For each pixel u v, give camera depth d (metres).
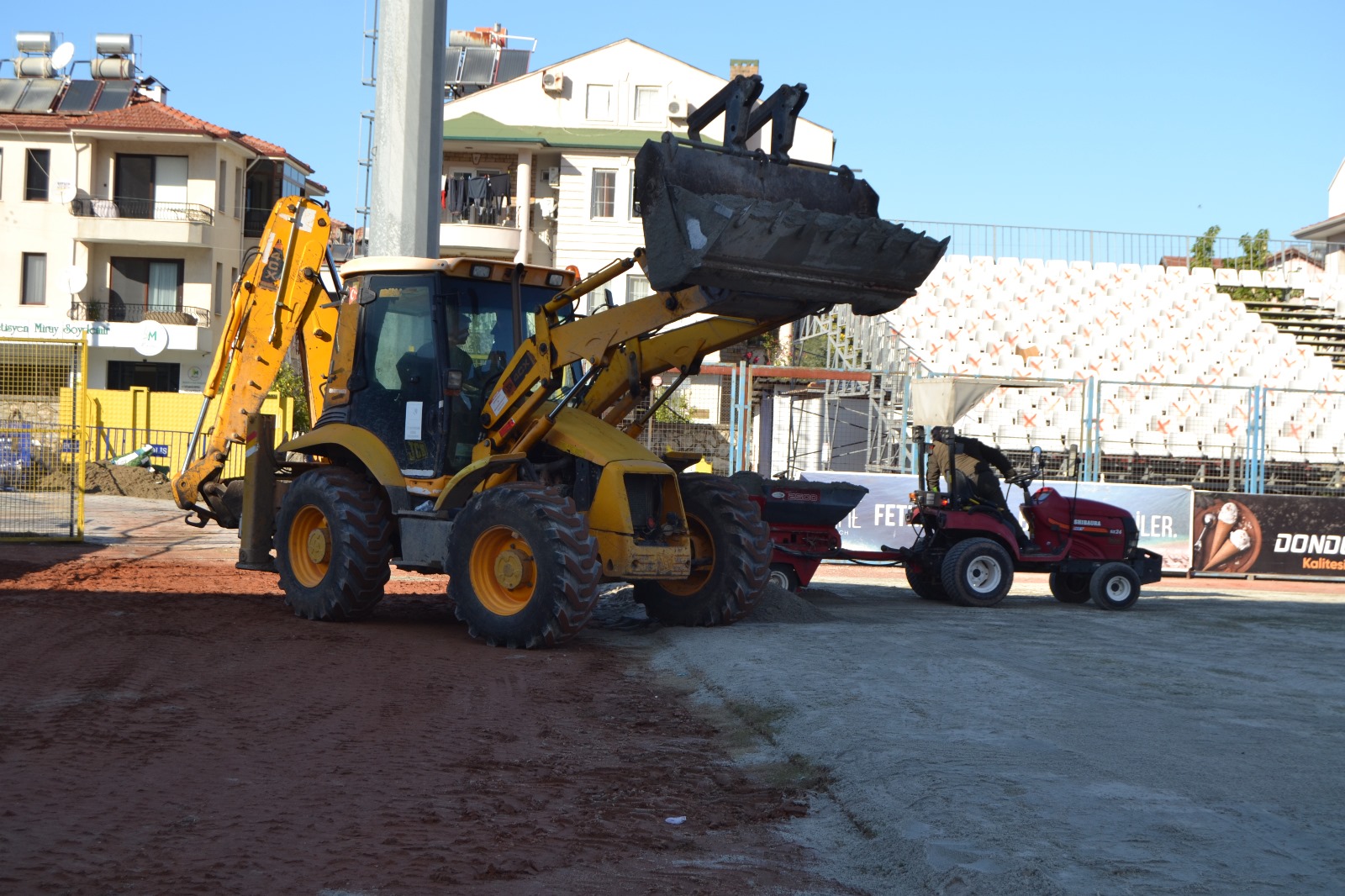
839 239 8.22
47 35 44.12
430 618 11.02
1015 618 12.65
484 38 49.22
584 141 39.06
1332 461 25.50
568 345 9.51
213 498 12.34
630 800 5.19
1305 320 32.78
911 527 19.28
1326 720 6.88
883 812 4.77
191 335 39.62
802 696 7.02
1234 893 3.80
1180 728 6.39
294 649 8.77
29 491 24.22
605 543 9.48
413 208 14.67
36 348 28.08
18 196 40.78
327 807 4.91
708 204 7.87
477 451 10.16
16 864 4.06
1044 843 4.24
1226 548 19.70
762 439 26.73
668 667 8.57
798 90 8.63
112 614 10.12
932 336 27.78
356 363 10.66
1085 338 28.72
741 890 4.11
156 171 41.38
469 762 5.72
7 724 6.09
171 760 5.52
